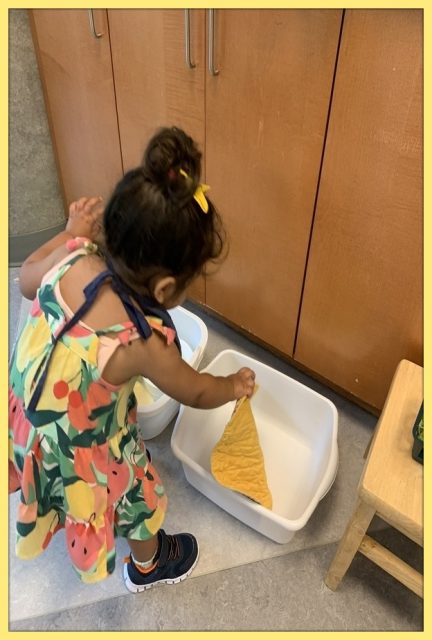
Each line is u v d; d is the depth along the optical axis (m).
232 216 1.29
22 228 1.82
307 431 1.26
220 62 1.10
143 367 0.75
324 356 1.31
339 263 1.13
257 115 1.10
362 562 1.11
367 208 1.02
